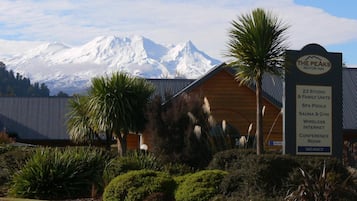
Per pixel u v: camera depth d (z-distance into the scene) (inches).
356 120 1611.7
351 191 597.9
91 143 1231.5
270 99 1343.5
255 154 684.7
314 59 782.5
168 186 644.7
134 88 1071.6
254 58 759.7
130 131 1074.7
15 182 751.7
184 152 885.2
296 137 772.6
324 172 580.4
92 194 723.4
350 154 1184.2
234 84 1338.6
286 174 606.2
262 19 764.6
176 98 986.1
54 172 742.5
